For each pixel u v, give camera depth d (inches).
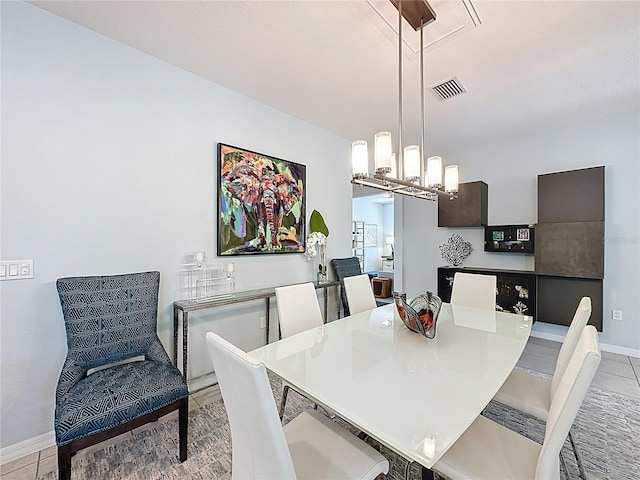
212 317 106.3
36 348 71.7
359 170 68.9
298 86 105.7
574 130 140.2
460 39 79.8
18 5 69.7
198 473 63.5
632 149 126.5
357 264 159.3
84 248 78.5
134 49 86.6
